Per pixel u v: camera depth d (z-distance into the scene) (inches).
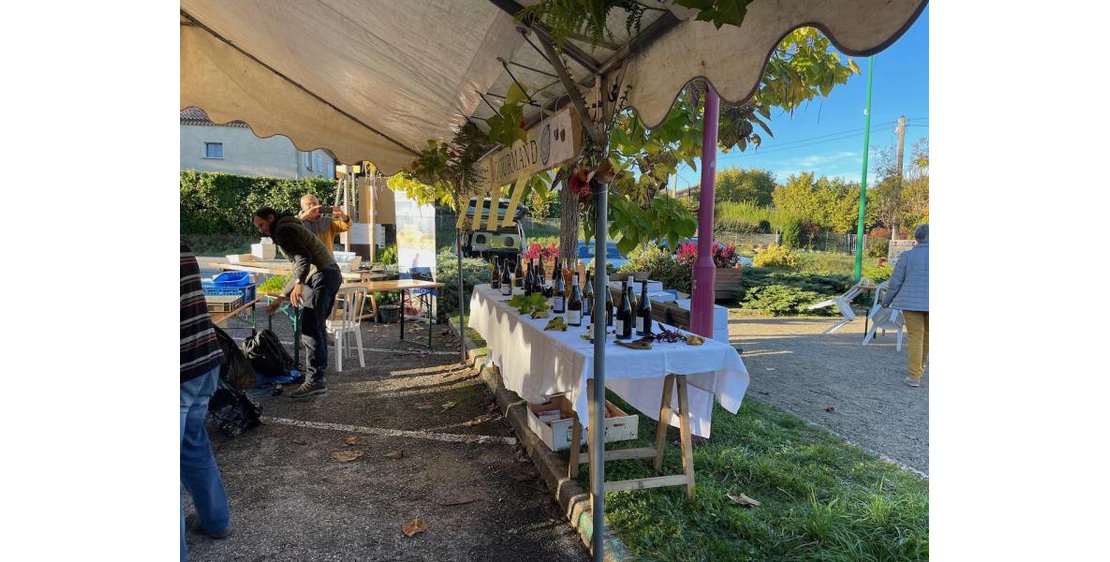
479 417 175.8
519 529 111.0
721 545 98.0
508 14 83.6
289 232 188.9
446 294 345.7
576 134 96.1
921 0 38.4
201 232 831.7
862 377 226.4
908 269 211.9
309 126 203.3
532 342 137.0
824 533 101.1
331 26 114.3
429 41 103.3
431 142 199.5
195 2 136.6
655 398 132.3
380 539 107.1
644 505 112.0
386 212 437.1
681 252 429.1
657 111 74.6
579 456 123.0
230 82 183.2
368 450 149.5
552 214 644.7
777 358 261.1
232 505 119.3
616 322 120.4
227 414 156.9
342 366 237.3
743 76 57.7
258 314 364.5
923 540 97.4
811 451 140.1
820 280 469.4
